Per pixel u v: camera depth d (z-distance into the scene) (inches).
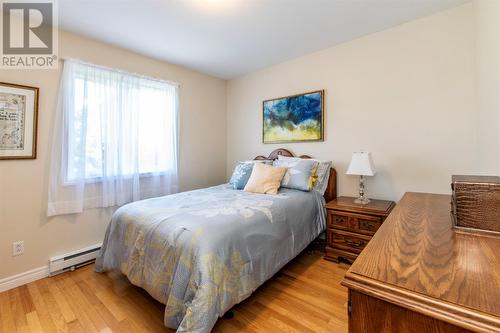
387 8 79.7
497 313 17.9
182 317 52.0
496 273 23.2
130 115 106.0
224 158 156.2
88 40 95.3
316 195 101.0
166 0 73.6
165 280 57.5
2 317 63.3
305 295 71.7
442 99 82.7
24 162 81.0
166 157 120.5
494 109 54.3
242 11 80.0
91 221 97.0
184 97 131.7
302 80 118.7
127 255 70.1
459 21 78.9
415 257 27.1
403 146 91.3
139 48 106.1
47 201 85.7
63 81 87.6
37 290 75.9
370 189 100.1
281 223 77.0
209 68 133.4
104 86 98.1
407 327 20.8
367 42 98.0
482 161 68.4
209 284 50.8
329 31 94.3
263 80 135.2
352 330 23.7
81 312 65.1
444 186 83.3
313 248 106.0
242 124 147.9
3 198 77.4
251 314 63.5
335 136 108.8
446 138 82.4
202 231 57.0
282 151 126.4
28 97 81.0
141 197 112.5
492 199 33.6
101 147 97.3
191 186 136.6
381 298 21.6
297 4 76.7
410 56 88.4
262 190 98.3
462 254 27.5
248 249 62.8
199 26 89.0
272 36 97.7
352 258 88.2
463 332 18.2
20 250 80.3
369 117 98.9
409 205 54.4
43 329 58.9
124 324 60.4
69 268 88.7
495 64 52.6
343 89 105.4
